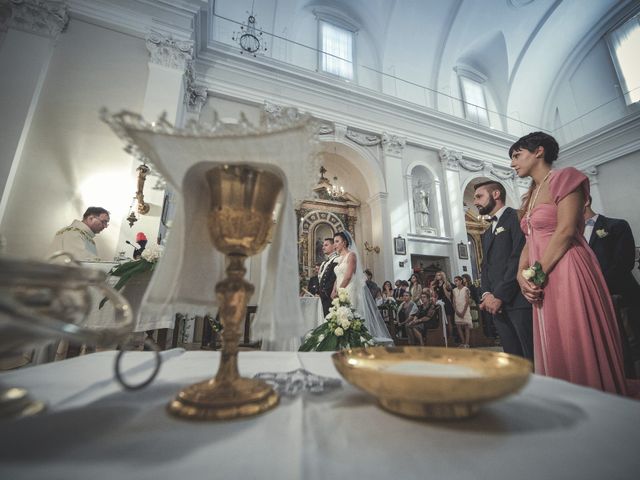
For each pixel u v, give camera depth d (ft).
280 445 1.05
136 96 15.14
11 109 13.10
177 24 16.79
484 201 5.75
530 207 4.22
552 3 30.45
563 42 33.68
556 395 1.61
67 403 1.38
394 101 28.25
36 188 12.92
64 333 1.01
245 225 1.64
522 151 4.39
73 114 14.06
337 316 6.80
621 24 31.40
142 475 0.82
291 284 1.65
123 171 14.06
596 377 2.97
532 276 3.55
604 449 1.02
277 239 1.62
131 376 1.93
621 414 1.33
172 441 1.05
